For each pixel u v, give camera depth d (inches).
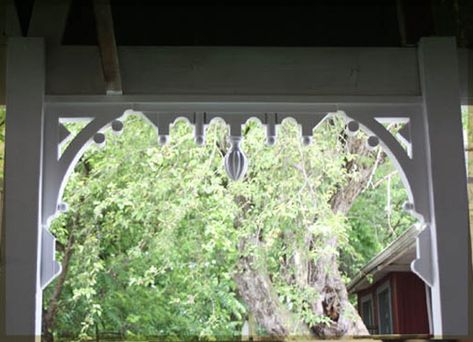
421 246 107.2
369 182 273.3
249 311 272.7
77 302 274.1
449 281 103.6
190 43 117.4
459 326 102.5
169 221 255.8
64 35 114.0
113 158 263.9
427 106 108.5
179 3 117.0
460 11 114.8
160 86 108.7
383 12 118.5
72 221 269.6
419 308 283.3
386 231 298.5
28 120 104.3
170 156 253.1
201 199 257.0
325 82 110.1
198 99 108.7
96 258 267.0
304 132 110.0
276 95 109.3
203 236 262.4
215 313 271.9
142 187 258.7
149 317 277.0
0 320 98.4
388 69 111.4
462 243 104.6
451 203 105.6
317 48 111.0
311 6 118.3
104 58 104.4
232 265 268.2
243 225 255.8
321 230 250.8
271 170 252.5
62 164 106.5
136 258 271.4
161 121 108.9
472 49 115.6
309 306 270.2
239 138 109.6
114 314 275.4
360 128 110.8
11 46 106.1
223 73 109.6
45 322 268.5
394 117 110.7
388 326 296.4
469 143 168.2
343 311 274.2
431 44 110.0
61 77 108.2
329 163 255.6
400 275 285.3
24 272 99.8
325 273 271.7
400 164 109.0
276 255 266.8
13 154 103.0
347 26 118.6
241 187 251.4
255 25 118.4
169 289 277.1
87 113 108.2
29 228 101.0
